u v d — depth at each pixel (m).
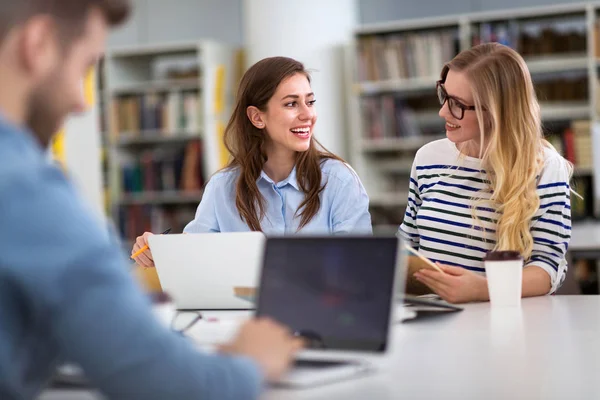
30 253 1.06
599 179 6.24
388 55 8.08
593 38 7.41
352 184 3.29
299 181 3.23
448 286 2.48
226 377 1.16
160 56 8.99
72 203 1.12
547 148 2.86
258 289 1.77
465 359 1.70
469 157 2.94
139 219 8.84
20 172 1.09
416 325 2.15
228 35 9.58
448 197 2.93
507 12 7.61
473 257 2.85
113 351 1.08
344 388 1.48
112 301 1.08
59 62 1.15
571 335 1.93
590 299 2.55
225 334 2.07
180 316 2.37
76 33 1.16
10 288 1.07
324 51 8.28
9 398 1.13
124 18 1.23
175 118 8.70
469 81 2.76
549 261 2.68
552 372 1.56
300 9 8.26
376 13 9.06
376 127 8.20
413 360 1.71
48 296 1.07
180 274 2.46
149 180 8.80
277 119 3.19
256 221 3.21
